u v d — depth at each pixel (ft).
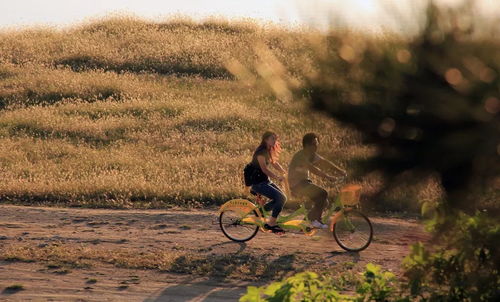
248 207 145.18
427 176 46.32
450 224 62.85
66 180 213.46
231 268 130.11
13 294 115.55
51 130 285.23
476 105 41.52
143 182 202.08
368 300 75.15
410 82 43.32
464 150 42.60
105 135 279.49
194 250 142.41
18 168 223.71
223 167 224.74
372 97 44.70
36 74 387.14
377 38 43.91
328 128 46.91
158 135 277.03
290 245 146.20
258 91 45.96
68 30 505.66
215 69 404.16
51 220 169.07
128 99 346.33
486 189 46.57
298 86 45.57
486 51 41.75
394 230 155.33
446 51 42.39
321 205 139.85
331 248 143.54
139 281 123.03
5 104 338.75
